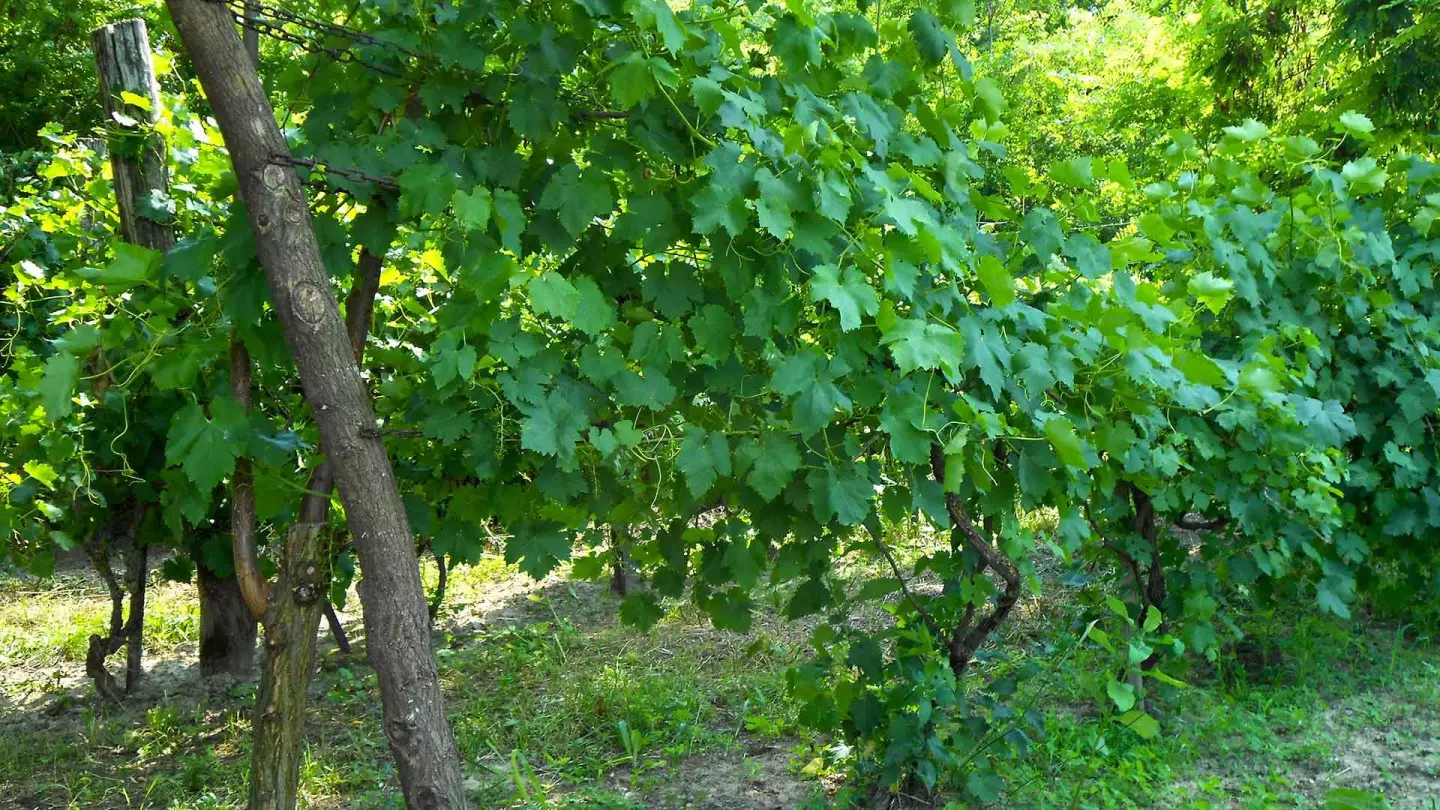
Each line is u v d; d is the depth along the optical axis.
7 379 4.63
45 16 12.86
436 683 2.51
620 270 2.90
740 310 2.96
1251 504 4.11
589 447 2.91
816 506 2.90
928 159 3.11
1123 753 3.99
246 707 4.97
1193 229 4.33
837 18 3.04
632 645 5.61
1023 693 4.52
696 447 2.76
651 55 2.74
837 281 2.60
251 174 2.35
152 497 4.69
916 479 3.05
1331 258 4.35
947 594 3.60
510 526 3.07
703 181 2.79
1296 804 3.65
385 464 2.48
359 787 4.05
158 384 2.78
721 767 4.14
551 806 3.76
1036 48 15.24
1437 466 4.65
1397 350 4.61
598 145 2.80
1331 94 8.38
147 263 2.70
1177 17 10.51
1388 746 4.11
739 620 3.34
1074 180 3.34
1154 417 3.51
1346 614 4.32
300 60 2.87
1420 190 4.86
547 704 4.81
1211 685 4.68
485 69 2.82
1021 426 3.26
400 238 2.98
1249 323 4.31
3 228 5.44
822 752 3.86
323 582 2.60
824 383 2.77
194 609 6.43
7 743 4.55
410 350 4.12
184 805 3.94
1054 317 3.30
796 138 2.68
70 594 7.18
